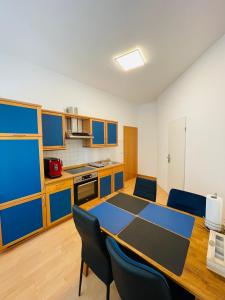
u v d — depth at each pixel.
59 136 2.60
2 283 1.48
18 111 1.89
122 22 1.60
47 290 1.42
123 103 4.73
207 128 2.18
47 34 1.78
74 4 1.37
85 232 1.16
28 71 2.43
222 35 1.82
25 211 2.02
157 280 0.64
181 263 0.89
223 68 1.83
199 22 1.61
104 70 2.74
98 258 1.18
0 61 2.14
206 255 0.95
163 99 4.05
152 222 1.33
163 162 4.18
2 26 1.63
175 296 0.98
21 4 1.36
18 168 1.93
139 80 3.25
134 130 5.36
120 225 1.28
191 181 2.66
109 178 3.54
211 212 1.20
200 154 2.37
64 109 3.01
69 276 1.56
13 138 1.86
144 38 1.87
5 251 1.88
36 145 2.09
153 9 1.44
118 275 0.80
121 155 4.80
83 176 2.81
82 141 3.47
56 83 2.84
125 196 1.88
